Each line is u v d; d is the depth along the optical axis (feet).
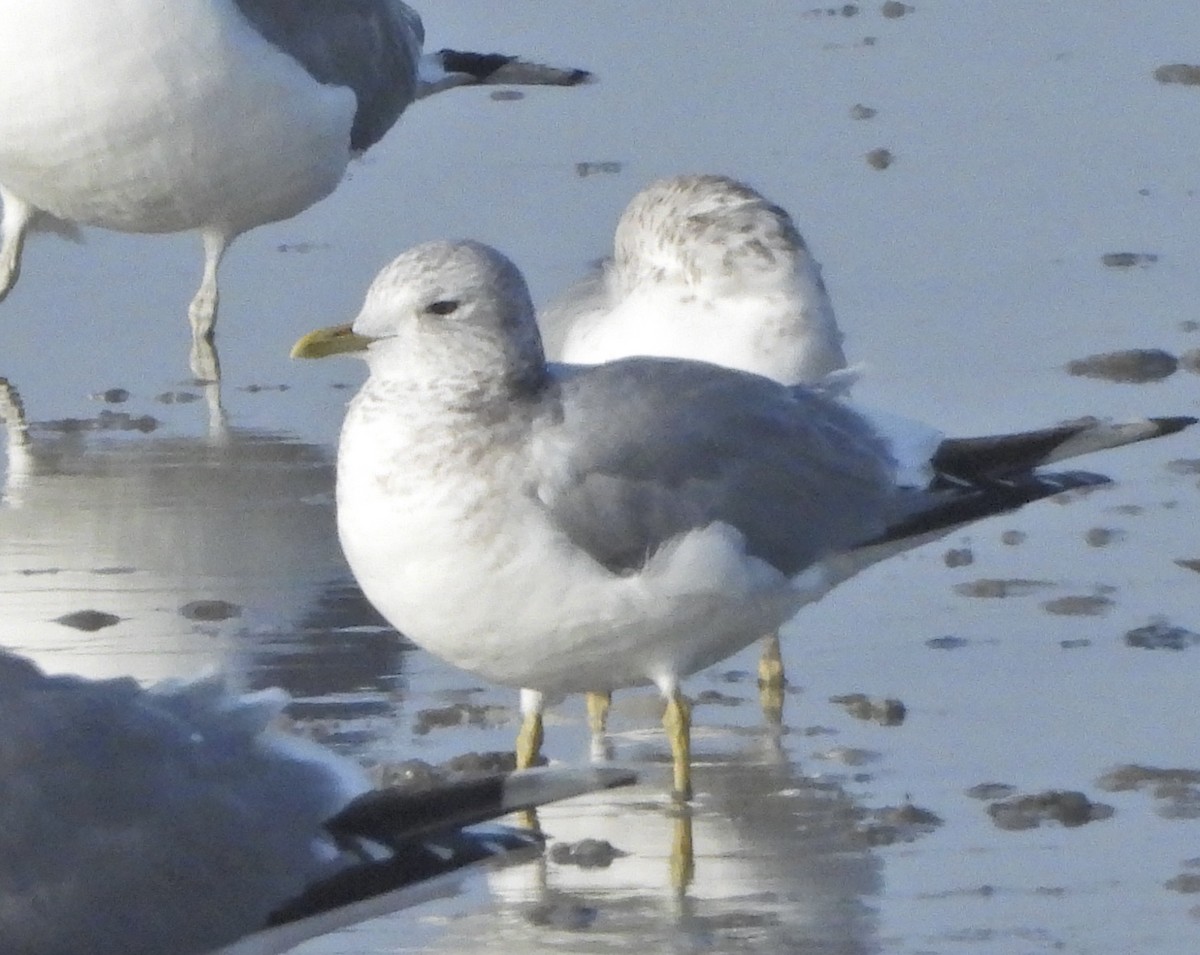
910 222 62.75
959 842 36.29
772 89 71.97
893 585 44.75
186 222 57.82
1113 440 40.57
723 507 38.06
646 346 45.73
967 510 40.01
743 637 38.99
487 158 67.67
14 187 57.47
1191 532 46.34
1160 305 57.67
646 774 38.65
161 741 31.35
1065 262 60.23
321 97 57.67
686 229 45.80
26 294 60.49
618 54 74.74
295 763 31.73
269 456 51.26
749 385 39.34
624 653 38.09
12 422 52.85
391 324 37.78
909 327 56.34
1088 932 33.91
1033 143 67.87
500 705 41.16
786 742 39.47
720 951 33.73
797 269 45.65
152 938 30.89
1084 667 41.55
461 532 36.94
